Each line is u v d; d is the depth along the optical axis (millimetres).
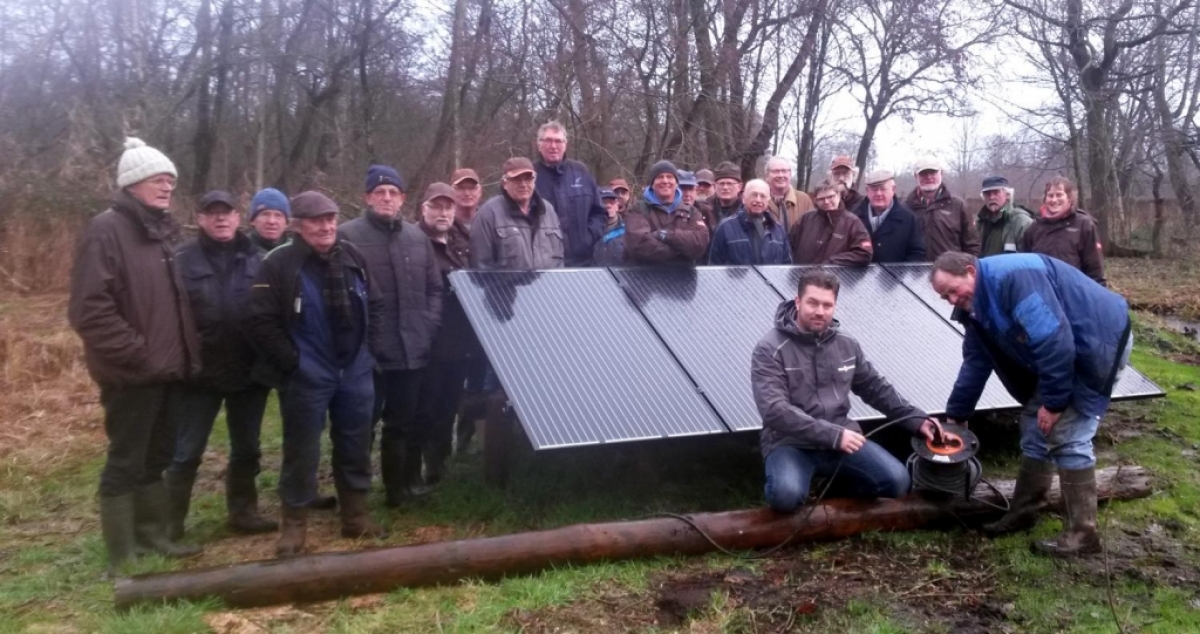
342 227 4910
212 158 20438
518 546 4105
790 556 4363
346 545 4613
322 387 4344
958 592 4012
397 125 19594
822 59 19375
